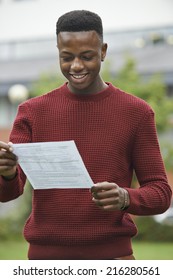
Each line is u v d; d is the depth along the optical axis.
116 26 30.41
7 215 22.80
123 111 4.29
